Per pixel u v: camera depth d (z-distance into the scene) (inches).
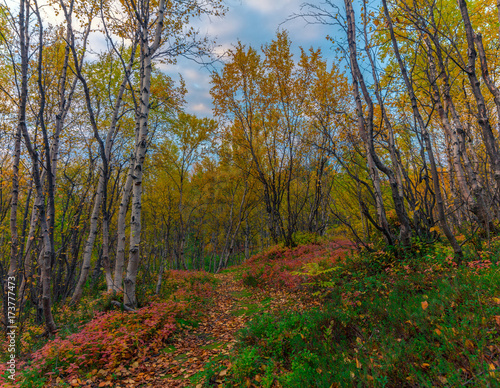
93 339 171.0
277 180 747.4
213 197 867.4
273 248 641.0
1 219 277.4
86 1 293.3
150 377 144.5
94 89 437.1
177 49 283.6
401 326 117.4
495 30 267.3
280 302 256.8
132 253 242.1
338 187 413.4
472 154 302.7
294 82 623.5
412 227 266.5
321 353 122.4
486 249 175.3
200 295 332.8
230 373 131.2
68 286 425.7
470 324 98.0
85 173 526.6
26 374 138.7
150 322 195.0
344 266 258.5
